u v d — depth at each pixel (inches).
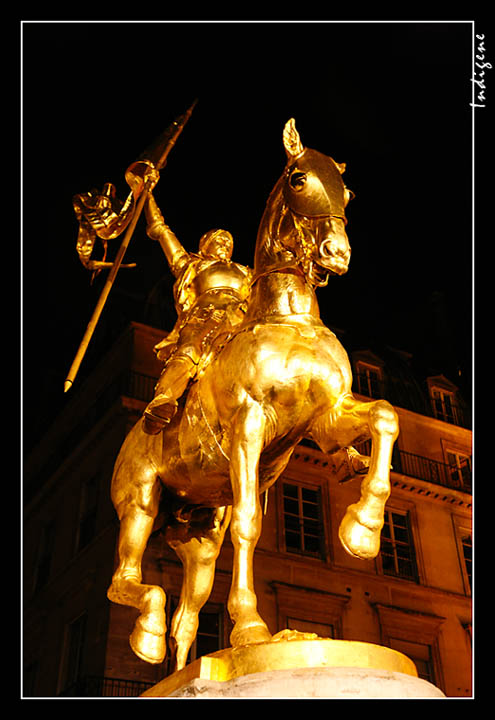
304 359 153.0
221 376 158.1
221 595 479.2
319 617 515.5
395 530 570.3
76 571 507.2
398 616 532.4
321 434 154.3
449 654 533.0
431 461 594.2
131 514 170.9
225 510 181.5
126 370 541.0
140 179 210.5
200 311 173.9
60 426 587.2
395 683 122.0
